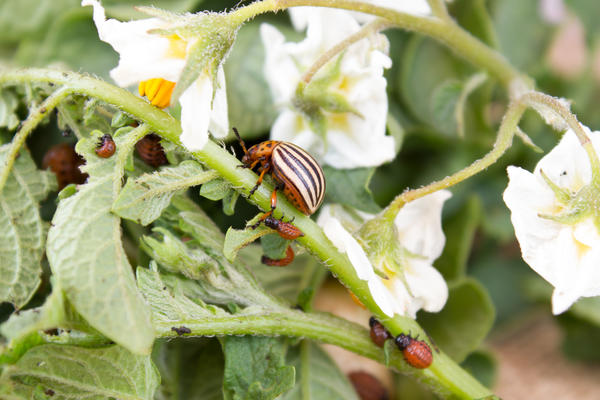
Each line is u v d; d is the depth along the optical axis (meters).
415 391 0.25
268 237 0.21
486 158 0.21
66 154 0.23
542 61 0.28
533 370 0.28
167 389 0.22
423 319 0.25
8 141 0.23
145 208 0.20
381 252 0.21
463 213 0.26
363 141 0.22
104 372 0.20
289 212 0.21
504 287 0.28
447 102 0.24
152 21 0.20
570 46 0.29
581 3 0.28
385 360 0.21
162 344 0.22
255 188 0.20
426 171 0.27
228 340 0.21
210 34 0.19
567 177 0.20
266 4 0.20
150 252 0.21
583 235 0.20
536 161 0.27
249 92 0.24
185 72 0.19
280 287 0.24
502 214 0.27
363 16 0.23
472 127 0.26
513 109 0.22
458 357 0.24
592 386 0.28
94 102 0.20
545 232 0.20
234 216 0.24
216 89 0.20
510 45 0.28
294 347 0.23
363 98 0.22
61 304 0.19
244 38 0.25
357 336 0.22
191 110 0.20
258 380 0.21
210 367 0.23
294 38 0.25
